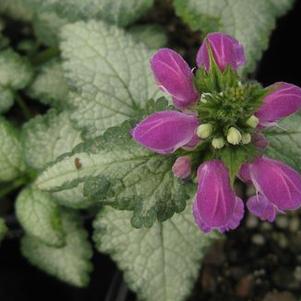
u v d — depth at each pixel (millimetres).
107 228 213
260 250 294
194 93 154
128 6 238
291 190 148
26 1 240
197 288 287
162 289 214
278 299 285
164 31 284
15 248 280
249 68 234
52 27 269
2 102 239
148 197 173
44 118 226
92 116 206
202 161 158
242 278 289
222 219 146
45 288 282
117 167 174
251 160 151
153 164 174
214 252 292
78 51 213
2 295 275
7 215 269
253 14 238
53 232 226
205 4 236
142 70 212
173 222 212
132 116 188
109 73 211
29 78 245
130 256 213
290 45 312
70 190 210
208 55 156
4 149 227
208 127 147
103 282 277
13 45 287
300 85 310
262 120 148
